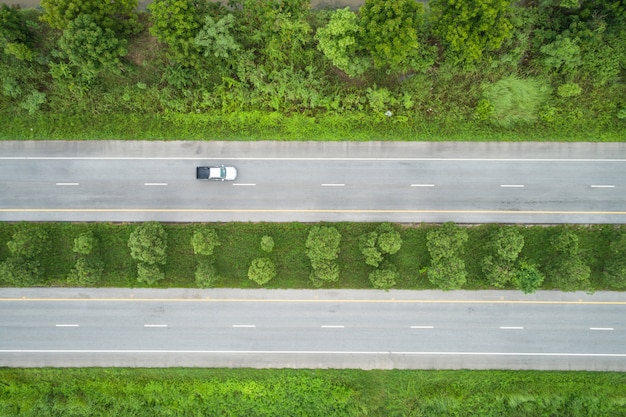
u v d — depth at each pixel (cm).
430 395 4656
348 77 4644
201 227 4681
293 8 4259
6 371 4688
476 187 4691
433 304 4703
